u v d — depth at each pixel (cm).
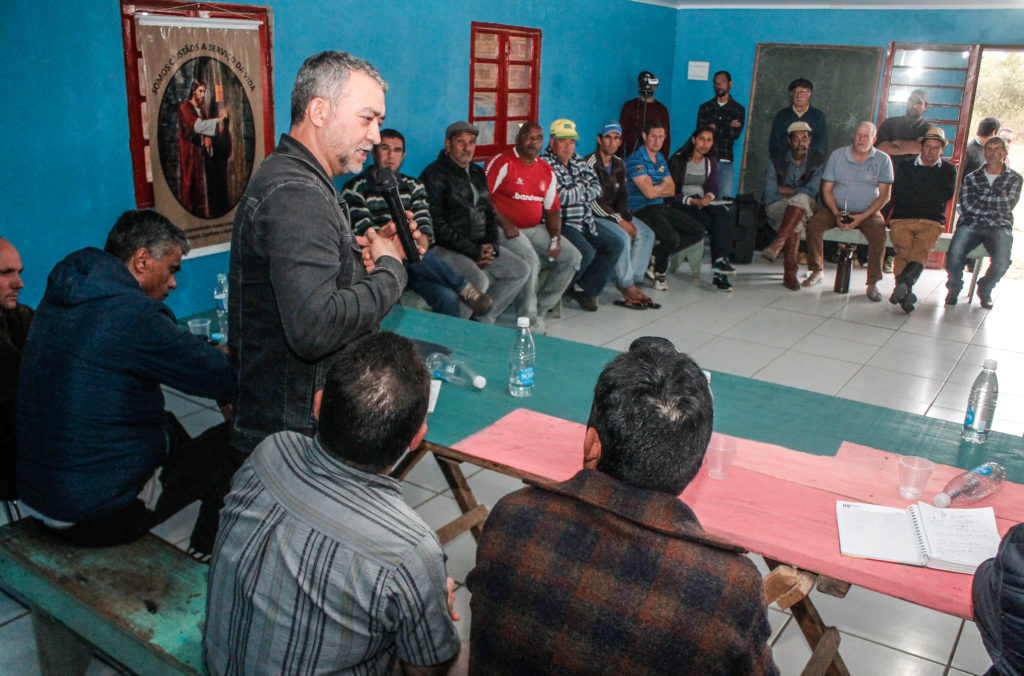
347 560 116
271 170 159
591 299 567
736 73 807
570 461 194
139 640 165
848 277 640
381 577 117
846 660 225
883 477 189
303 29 425
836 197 633
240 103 401
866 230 623
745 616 102
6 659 212
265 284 162
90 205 346
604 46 704
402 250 198
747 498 178
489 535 113
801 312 586
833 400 238
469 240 469
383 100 168
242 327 167
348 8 449
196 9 370
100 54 336
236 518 123
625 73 747
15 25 307
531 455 197
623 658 103
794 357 485
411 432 126
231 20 387
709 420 113
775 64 788
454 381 244
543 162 517
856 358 488
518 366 244
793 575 159
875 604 253
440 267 442
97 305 188
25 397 191
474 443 203
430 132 529
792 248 650
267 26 406
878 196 618
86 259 195
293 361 165
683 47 826
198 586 183
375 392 121
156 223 209
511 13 579
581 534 108
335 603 116
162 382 198
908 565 155
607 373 117
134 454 196
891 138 727
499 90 588
